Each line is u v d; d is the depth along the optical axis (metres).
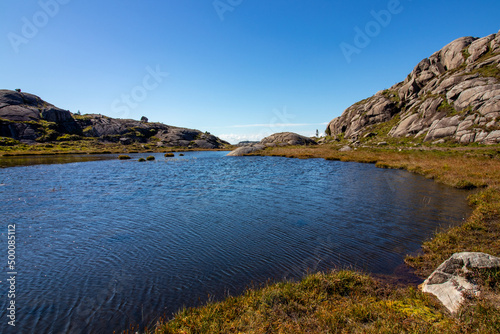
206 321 4.82
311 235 10.02
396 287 6.12
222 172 30.06
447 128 45.06
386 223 11.21
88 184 21.92
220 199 16.12
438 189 17.73
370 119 78.19
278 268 7.48
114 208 14.12
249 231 10.52
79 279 7.01
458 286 5.16
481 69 50.50
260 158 52.19
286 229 10.70
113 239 9.80
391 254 8.24
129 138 110.25
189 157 60.47
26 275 7.23
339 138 86.81
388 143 55.09
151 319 5.36
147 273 7.29
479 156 29.55
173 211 13.49
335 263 7.71
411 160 33.16
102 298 6.13
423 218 11.70
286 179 23.86
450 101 50.16
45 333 5.02
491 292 4.91
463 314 4.48
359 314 4.76
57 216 12.66
